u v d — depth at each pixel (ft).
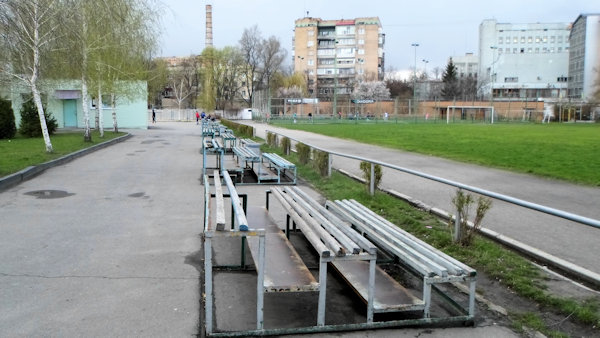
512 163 53.83
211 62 289.12
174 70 321.73
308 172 44.86
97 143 74.43
